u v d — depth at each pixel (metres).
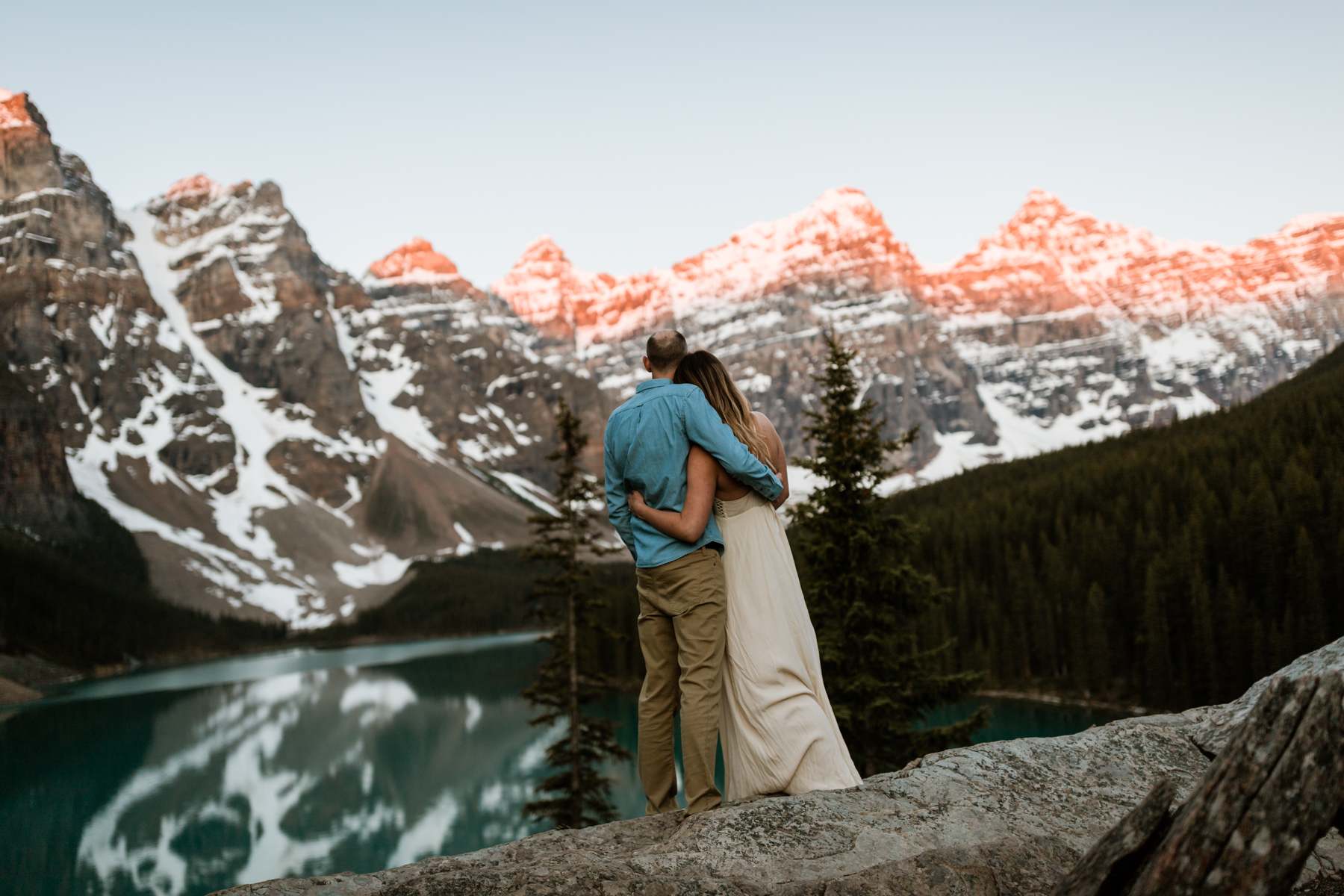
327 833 52.47
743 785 4.19
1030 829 3.53
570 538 26.56
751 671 4.23
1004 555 88.12
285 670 144.00
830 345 20.25
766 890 3.12
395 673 129.62
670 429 4.25
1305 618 62.72
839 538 19.14
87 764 71.94
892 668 18.39
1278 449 84.94
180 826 54.66
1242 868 2.33
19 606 149.75
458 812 55.22
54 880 45.59
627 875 3.09
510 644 171.50
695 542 4.25
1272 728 2.40
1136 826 2.56
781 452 4.61
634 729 66.06
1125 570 78.25
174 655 169.38
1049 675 78.06
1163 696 66.88
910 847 3.36
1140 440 123.56
